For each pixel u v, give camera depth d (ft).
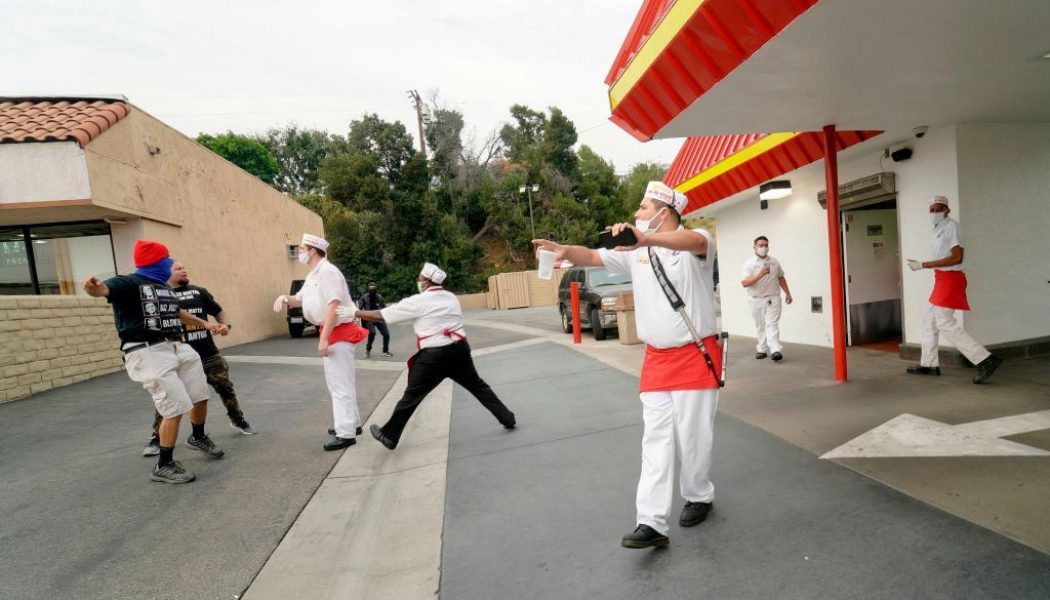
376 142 120.37
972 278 19.60
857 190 23.63
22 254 35.17
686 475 9.68
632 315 31.76
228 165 48.91
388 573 9.40
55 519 12.07
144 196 34.55
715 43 12.37
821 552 8.38
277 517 11.92
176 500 12.94
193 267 41.55
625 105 17.43
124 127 33.40
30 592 9.20
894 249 26.73
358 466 15.10
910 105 16.81
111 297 13.33
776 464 11.95
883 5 10.09
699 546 9.02
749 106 15.92
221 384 17.85
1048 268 20.66
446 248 121.19
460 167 144.87
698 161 31.81
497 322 65.92
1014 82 14.89
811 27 10.93
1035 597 6.79
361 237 115.24
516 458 14.51
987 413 13.96
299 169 177.99
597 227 132.16
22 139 28.37
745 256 32.60
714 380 9.24
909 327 21.83
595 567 8.80
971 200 19.48
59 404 23.00
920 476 10.54
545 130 143.33
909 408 14.97
